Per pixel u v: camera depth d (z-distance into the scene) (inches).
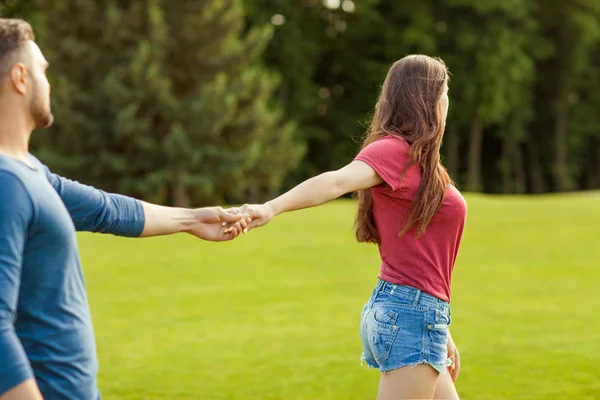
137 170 1314.0
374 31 1809.8
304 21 1764.3
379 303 152.3
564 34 1903.3
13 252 104.0
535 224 767.7
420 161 149.9
